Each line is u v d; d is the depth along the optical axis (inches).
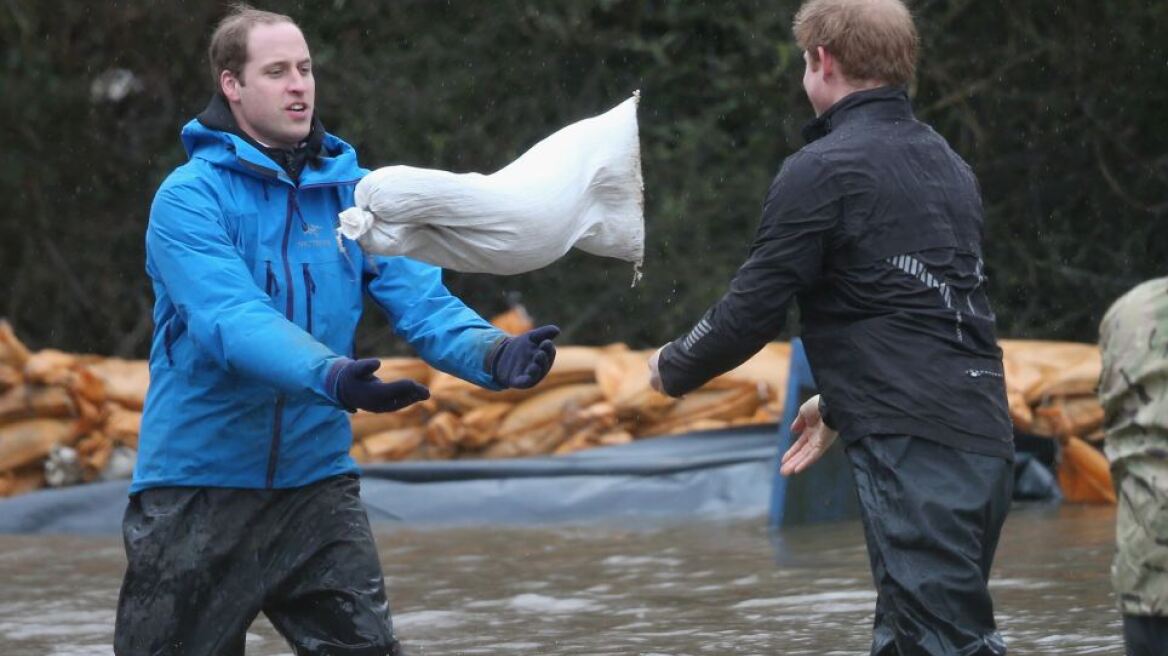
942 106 1432.1
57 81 1521.9
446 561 816.3
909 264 409.7
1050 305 1454.2
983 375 410.3
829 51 429.1
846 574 730.8
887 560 399.5
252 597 445.1
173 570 439.8
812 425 452.8
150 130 1560.0
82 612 699.4
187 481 439.8
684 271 1460.4
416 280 459.5
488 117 1513.3
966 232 420.2
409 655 588.7
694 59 1509.6
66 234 1557.6
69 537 956.6
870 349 409.1
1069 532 840.3
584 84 1517.0
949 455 402.3
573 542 866.8
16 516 983.6
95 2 1521.9
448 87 1508.4
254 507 444.8
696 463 992.9
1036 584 691.4
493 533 917.2
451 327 446.0
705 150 1493.6
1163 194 1424.7
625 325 1494.8
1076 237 1445.6
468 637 621.9
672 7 1491.1
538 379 425.4
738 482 981.8
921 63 1422.2
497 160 1503.4
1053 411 970.7
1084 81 1422.2
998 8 1429.6
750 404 1049.5
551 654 585.6
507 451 1052.5
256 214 440.5
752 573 745.6
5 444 1056.2
